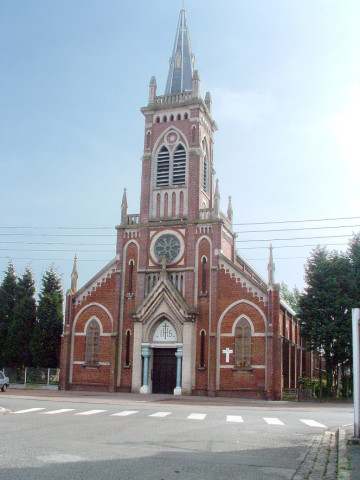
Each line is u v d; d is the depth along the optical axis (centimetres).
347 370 6475
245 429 2222
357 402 1848
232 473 1288
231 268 5375
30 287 7438
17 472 1209
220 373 5200
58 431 1978
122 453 1512
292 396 5134
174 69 6562
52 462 1341
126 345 5591
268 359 5041
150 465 1345
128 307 5662
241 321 5244
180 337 5344
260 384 5069
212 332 5278
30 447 1569
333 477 1266
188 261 5512
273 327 5091
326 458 1527
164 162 5984
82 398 4384
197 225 5591
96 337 5728
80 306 5850
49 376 6203
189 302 5422
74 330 5819
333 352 5400
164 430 2109
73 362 5753
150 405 3775
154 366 5497
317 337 5400
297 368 6850
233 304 5294
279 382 5003
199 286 5456
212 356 5219
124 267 5775
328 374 5534
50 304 6944
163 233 5706
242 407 3847
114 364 5516
